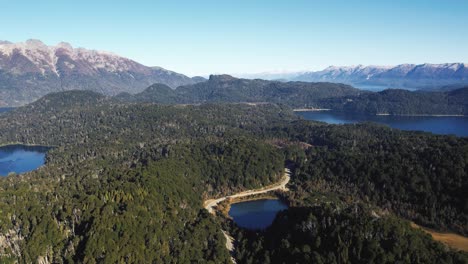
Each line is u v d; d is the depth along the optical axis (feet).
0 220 606.55
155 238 579.89
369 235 520.83
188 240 605.73
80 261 529.86
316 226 573.74
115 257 526.98
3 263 542.16
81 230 592.19
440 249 502.38
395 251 487.20
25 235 596.70
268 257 560.61
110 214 599.98
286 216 647.56
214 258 563.89
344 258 504.84
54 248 570.46
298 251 538.47
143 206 641.40
